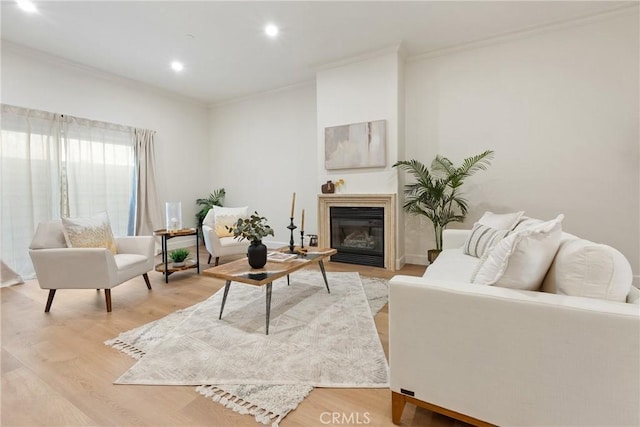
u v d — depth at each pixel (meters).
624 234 3.09
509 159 3.55
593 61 3.13
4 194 3.39
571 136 3.26
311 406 1.42
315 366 1.72
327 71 4.21
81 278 2.52
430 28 3.32
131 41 3.49
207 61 4.07
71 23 3.10
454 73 3.79
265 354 1.85
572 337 1.00
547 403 1.04
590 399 0.99
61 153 3.86
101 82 4.33
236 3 2.83
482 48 3.63
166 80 4.72
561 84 3.28
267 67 4.29
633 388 0.93
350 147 4.07
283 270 2.31
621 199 3.09
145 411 1.39
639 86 2.97
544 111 3.36
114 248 2.99
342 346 1.94
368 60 3.94
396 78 3.77
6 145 3.40
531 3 2.89
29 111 3.56
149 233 4.86
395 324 1.28
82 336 2.11
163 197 5.21
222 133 5.91
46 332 2.17
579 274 1.10
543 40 3.33
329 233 4.31
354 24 3.22
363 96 3.99
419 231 4.11
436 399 1.23
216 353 1.87
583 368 0.99
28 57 3.60
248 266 2.44
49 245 2.63
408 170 3.98
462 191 3.80
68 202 3.92
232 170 5.84
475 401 1.16
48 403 1.45
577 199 3.26
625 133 3.05
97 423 1.32
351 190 4.15
